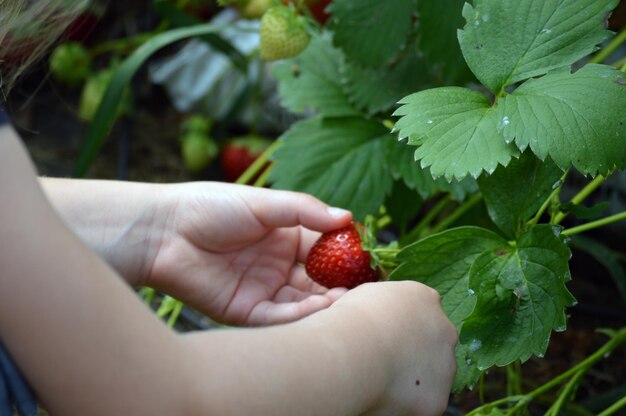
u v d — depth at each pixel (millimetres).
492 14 428
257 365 318
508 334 415
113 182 477
